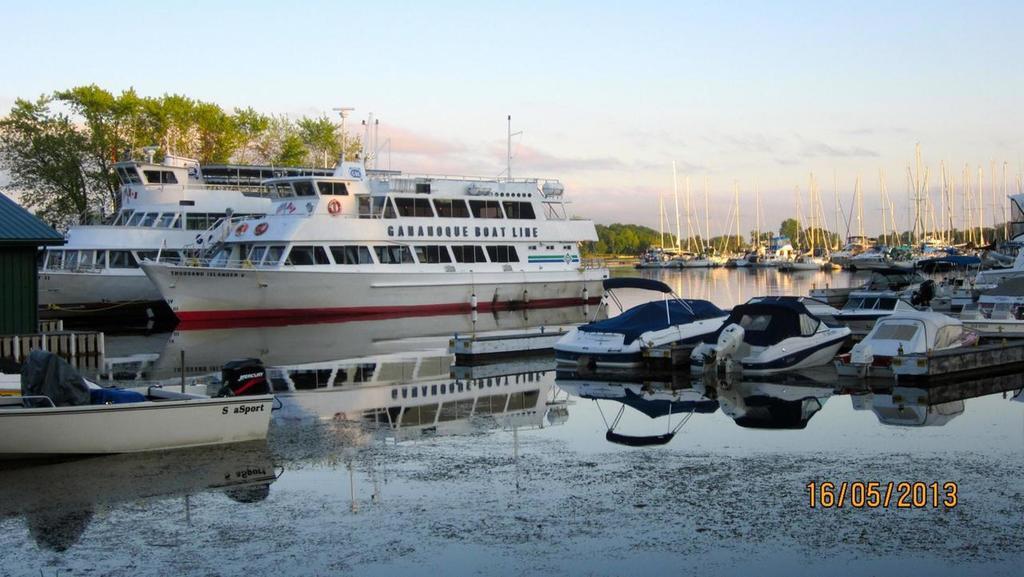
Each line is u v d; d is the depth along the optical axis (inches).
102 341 1210.6
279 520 506.3
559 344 1108.5
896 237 5167.3
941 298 1748.3
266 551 461.1
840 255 4670.3
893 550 450.9
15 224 1178.6
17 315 1165.7
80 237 1900.8
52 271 1819.6
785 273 4419.3
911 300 1701.5
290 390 942.4
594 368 1090.7
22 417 594.6
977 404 814.5
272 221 1875.0
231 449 661.3
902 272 1987.0
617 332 1080.2
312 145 3474.4
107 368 1122.7
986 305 1401.3
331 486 568.7
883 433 700.7
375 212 1957.4
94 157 2768.2
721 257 5684.1
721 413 796.0
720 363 1005.2
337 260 1872.5
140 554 458.9
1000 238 4284.0
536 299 2192.4
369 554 455.5
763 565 434.9
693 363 1038.4
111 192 2797.7
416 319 1892.2
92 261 1889.8
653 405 840.9
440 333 1584.6
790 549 454.0
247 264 1835.6
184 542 474.3
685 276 4133.9
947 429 711.1
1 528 496.1
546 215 2262.6
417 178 1998.0
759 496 538.9
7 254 1159.0
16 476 588.4
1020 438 676.1
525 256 2170.3
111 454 633.6
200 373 1072.8
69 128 2714.1
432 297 1999.3
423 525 495.5
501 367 1120.2
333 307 1870.1
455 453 652.1
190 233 1998.0
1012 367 1005.2
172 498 544.4
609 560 443.2
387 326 1726.1
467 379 1020.5
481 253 2091.5
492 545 465.1
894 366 932.0
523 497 543.2
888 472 586.6
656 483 569.0
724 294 2640.3
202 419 662.5
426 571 433.4
